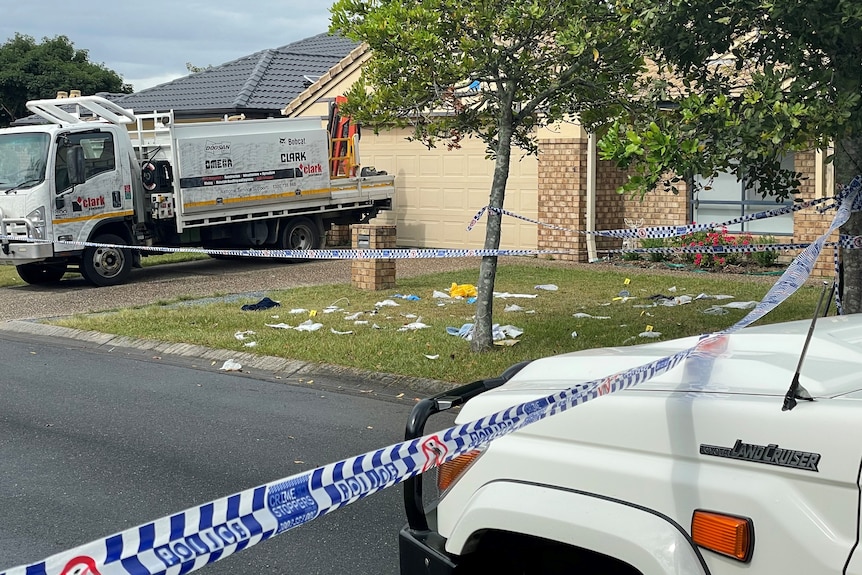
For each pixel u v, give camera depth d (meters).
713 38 6.80
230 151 18.11
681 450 2.49
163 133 17.64
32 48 42.31
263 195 18.61
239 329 11.82
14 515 5.81
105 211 16.78
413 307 13.07
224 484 6.32
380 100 9.61
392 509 5.76
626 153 6.42
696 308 12.36
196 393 8.94
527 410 2.64
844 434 2.21
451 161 20.56
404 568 3.14
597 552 2.58
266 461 6.79
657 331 10.74
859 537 2.15
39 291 16.45
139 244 17.58
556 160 18.23
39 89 41.03
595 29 8.55
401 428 7.59
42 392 9.09
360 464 2.44
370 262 14.74
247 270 18.61
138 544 1.99
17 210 16.02
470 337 10.69
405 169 21.30
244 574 4.88
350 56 21.39
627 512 2.53
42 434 7.61
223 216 18.14
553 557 2.94
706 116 6.48
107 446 7.23
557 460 2.72
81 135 16.48
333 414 8.06
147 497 6.09
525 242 19.42
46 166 16.03
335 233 23.38
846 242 7.03
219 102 25.28
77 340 11.95
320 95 22.12
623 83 9.34
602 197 18.31
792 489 2.27
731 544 2.31
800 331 3.15
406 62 9.39
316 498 2.30
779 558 2.25
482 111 10.66
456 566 2.95
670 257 17.69
